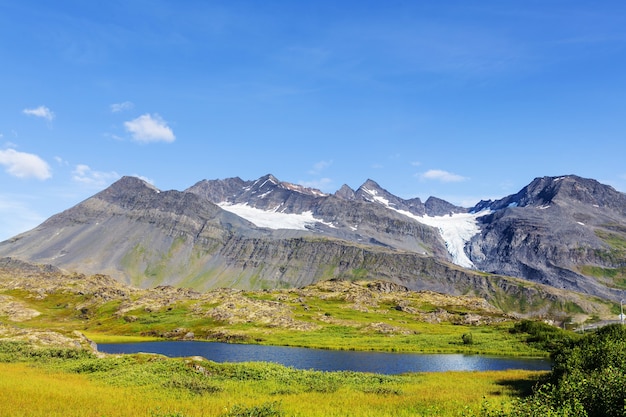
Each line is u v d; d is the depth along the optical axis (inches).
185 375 2026.3
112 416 1249.4
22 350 2664.9
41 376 1934.1
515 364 3722.9
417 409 1503.4
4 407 1266.0
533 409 1019.3
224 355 4293.8
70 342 3122.5
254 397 1705.2
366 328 6663.4
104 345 5191.9
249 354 4397.1
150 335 6569.9
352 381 2265.0
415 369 3442.4
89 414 1249.4
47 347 2797.7
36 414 1210.6
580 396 1098.7
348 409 1492.4
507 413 1058.1
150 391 1694.1
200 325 6943.9
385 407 1555.1
